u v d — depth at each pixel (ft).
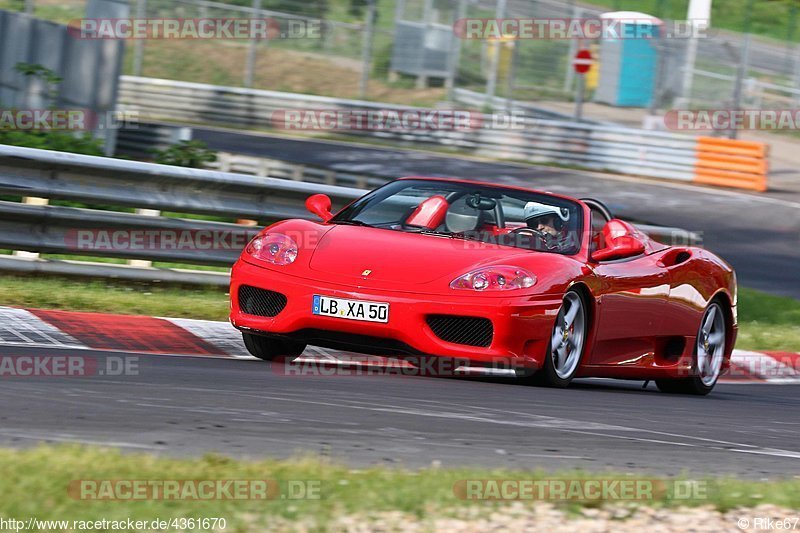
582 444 52.01
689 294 84.33
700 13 342.64
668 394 85.56
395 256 70.33
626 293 77.41
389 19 380.58
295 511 33.91
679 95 363.56
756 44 414.41
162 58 357.20
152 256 96.12
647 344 81.41
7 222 89.30
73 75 168.86
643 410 68.54
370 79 363.76
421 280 68.18
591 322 74.74
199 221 98.78
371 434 49.14
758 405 83.10
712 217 232.73
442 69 360.28
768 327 130.41
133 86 306.14
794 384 105.60
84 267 93.50
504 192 80.23
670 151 279.69
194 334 81.41
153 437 44.04
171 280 97.96
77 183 91.35
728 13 437.17
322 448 45.06
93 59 167.02
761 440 61.67
